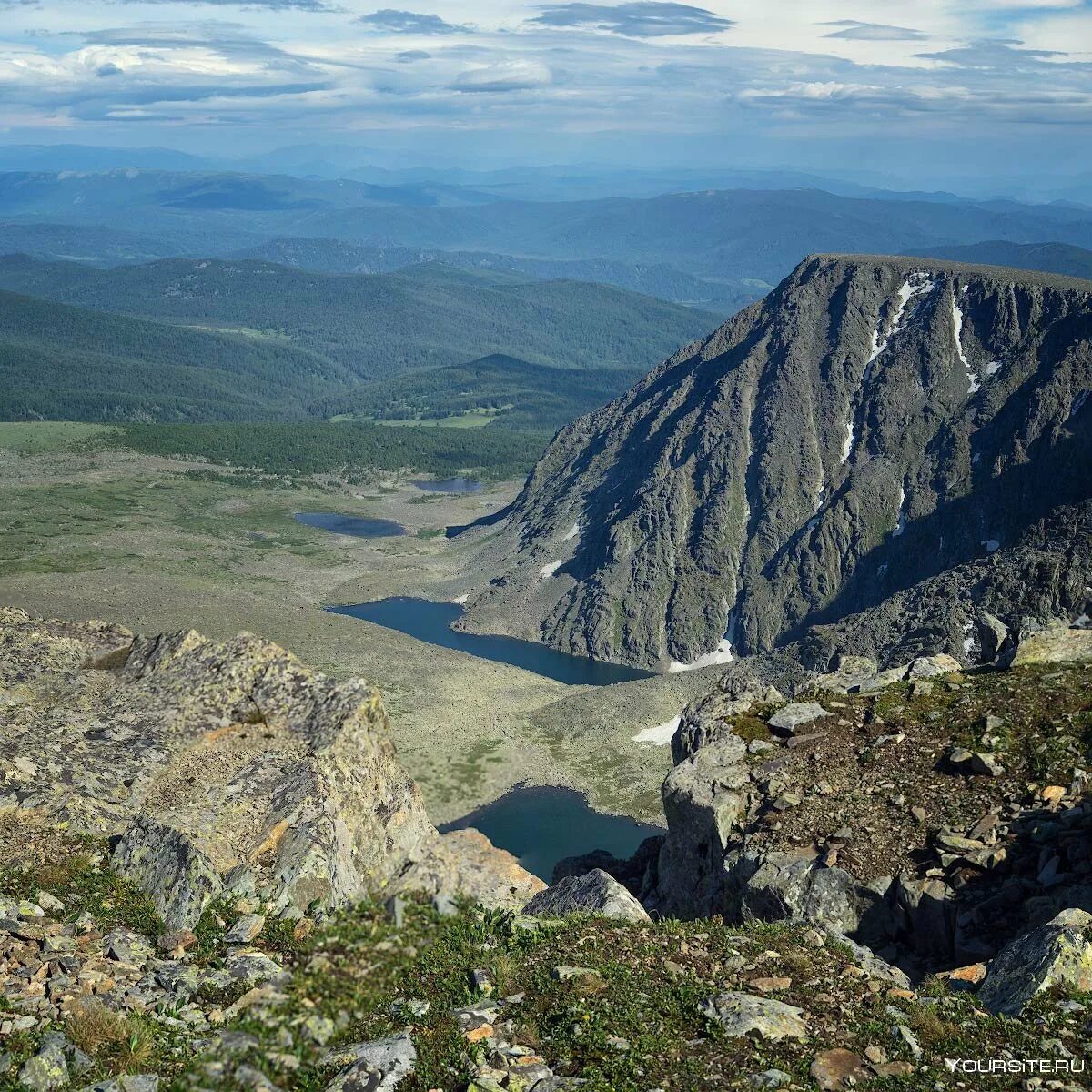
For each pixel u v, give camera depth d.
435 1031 16.70
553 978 18.92
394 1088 15.30
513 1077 15.77
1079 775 31.23
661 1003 18.44
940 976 22.50
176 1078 15.16
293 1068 15.36
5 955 19.00
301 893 22.64
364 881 25.28
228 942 20.45
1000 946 25.94
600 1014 17.72
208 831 23.88
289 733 29.33
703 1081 16.17
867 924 29.03
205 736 28.98
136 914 21.39
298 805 25.08
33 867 22.78
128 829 24.06
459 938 19.97
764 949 21.67
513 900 25.48
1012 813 30.61
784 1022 18.02
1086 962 20.45
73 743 28.30
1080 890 25.95
